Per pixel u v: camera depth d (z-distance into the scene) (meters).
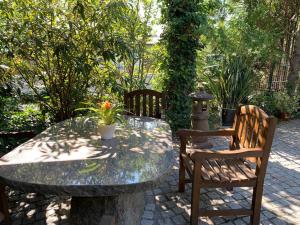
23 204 2.29
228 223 2.06
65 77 3.52
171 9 3.88
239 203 2.34
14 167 1.45
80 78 3.53
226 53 4.89
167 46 4.11
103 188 1.28
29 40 3.12
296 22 5.86
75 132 2.10
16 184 1.32
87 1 3.17
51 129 2.18
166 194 2.46
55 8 3.20
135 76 4.43
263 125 1.85
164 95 3.01
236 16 5.12
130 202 1.84
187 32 3.92
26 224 2.03
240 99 4.94
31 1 3.09
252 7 5.38
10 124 3.51
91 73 3.59
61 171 1.41
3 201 1.65
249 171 1.99
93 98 3.78
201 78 5.04
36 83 3.64
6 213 1.67
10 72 3.31
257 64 5.50
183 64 4.06
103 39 3.28
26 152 1.66
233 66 4.88
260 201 1.96
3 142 2.79
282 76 6.02
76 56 3.24
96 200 1.70
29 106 3.88
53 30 3.15
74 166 1.47
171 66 4.10
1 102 3.33
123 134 2.07
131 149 1.74
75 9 3.02
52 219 2.09
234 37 4.86
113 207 1.69
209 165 2.09
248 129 2.09
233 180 1.87
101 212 1.69
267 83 5.96
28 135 2.38
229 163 2.14
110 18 3.27
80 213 1.75
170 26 3.94
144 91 3.05
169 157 1.62
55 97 3.68
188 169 2.07
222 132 2.29
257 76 5.27
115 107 2.01
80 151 1.68
